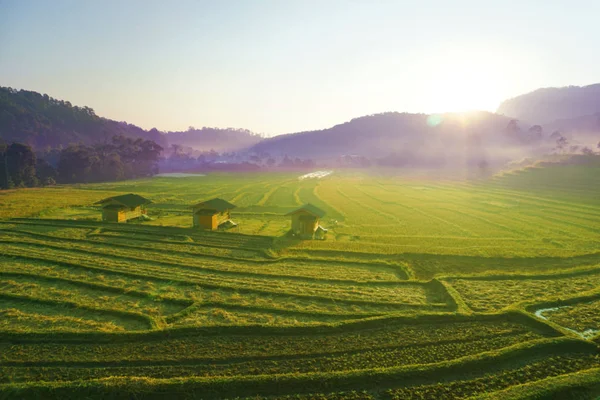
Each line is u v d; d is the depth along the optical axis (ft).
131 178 540.52
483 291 92.58
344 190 363.35
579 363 59.36
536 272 108.27
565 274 106.01
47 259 110.73
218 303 81.61
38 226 161.17
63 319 72.02
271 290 90.63
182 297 85.56
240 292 90.02
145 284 93.76
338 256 126.00
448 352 62.59
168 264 111.04
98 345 62.69
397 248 133.90
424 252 128.47
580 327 72.49
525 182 385.91
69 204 238.07
